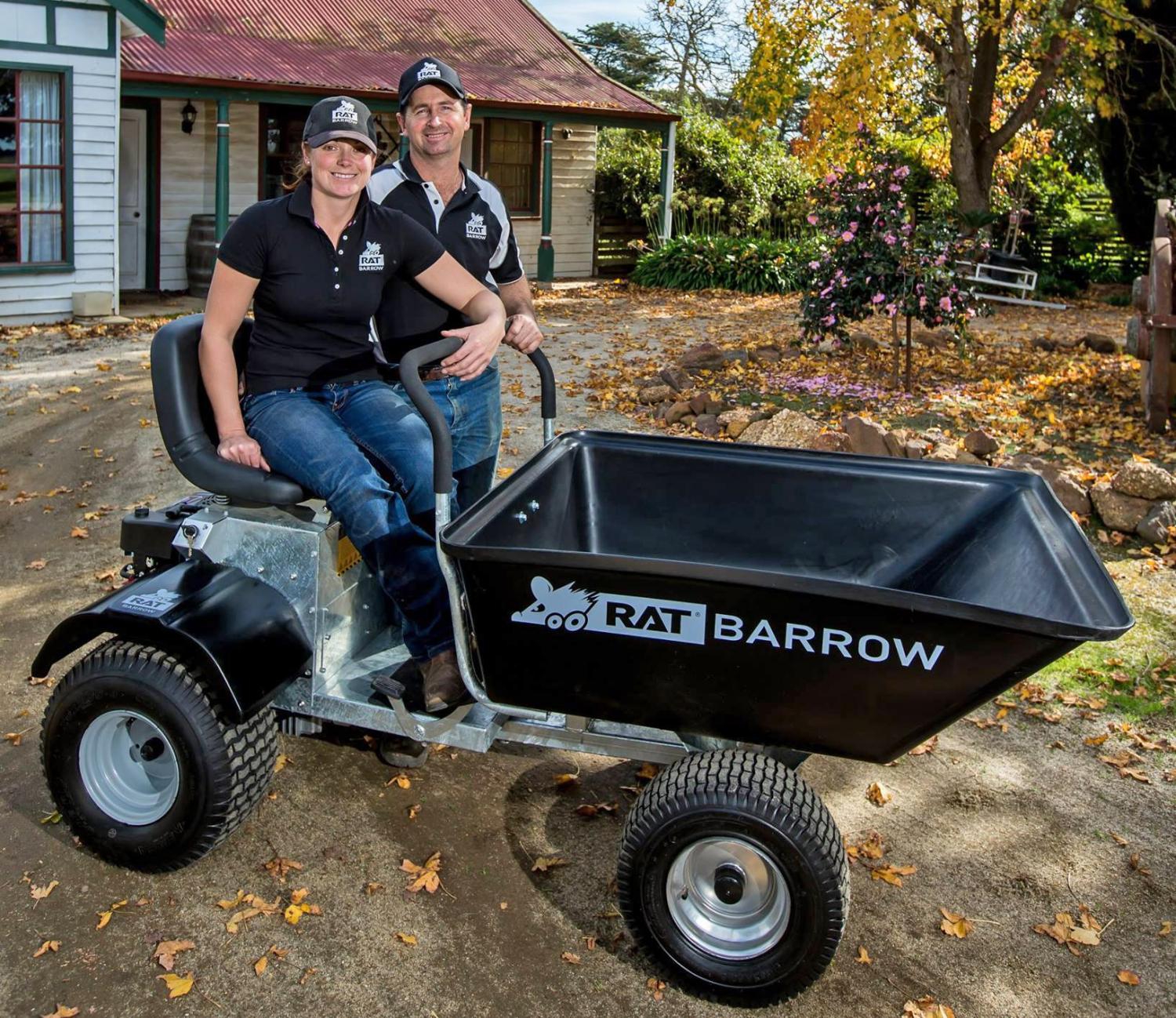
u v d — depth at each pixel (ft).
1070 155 74.69
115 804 10.84
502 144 61.98
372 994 9.52
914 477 11.14
